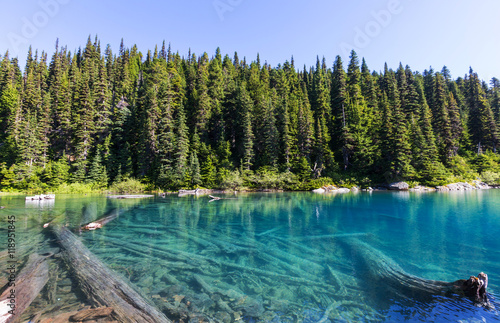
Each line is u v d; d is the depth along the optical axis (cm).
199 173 3988
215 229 1227
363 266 717
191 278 637
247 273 671
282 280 629
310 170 4181
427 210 1770
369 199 2541
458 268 709
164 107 4269
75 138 4353
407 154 3966
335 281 620
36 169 3772
